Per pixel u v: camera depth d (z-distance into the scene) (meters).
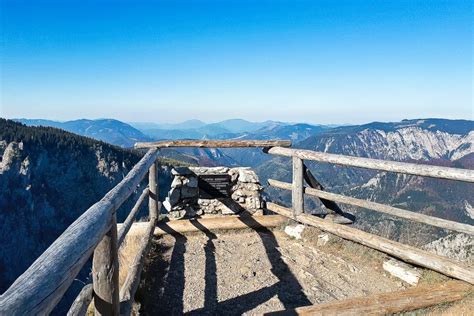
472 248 4.55
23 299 1.06
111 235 2.27
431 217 4.05
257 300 3.96
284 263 4.95
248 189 6.82
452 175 3.76
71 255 1.47
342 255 5.10
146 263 4.73
